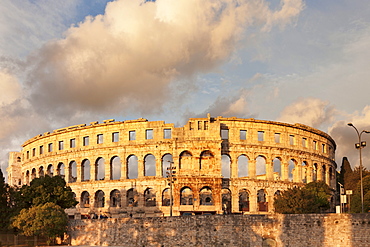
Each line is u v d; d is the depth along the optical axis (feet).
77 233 383.04
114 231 362.94
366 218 271.90
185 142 472.85
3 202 422.41
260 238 312.09
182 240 334.44
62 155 527.40
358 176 515.50
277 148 497.05
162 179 472.85
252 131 491.31
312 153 526.16
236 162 480.23
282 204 388.78
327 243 285.23
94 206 490.90
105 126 503.61
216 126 474.08
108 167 494.18
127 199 480.23
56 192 422.00
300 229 298.35
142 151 486.38
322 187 472.03
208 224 329.52
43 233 376.89
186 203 557.33
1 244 374.02
